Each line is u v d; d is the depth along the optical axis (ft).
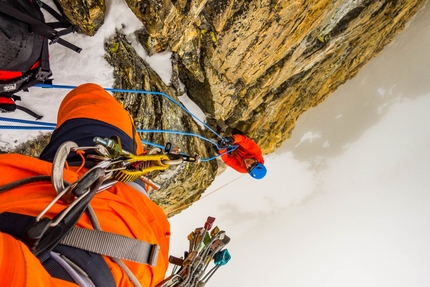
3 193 2.95
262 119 22.34
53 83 11.33
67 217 2.54
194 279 5.41
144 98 14.14
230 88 18.29
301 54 18.67
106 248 2.74
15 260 1.87
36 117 10.91
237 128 21.99
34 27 7.55
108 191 3.69
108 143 3.96
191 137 17.49
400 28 26.35
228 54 16.10
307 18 15.57
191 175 17.79
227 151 19.54
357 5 17.51
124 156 4.05
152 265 2.97
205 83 17.06
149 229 3.63
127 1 12.38
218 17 14.29
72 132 4.65
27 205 2.79
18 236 2.42
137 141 5.97
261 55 16.71
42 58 8.32
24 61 7.72
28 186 3.12
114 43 13.02
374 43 24.58
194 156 5.08
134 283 2.99
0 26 6.72
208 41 15.33
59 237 2.43
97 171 2.83
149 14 12.54
